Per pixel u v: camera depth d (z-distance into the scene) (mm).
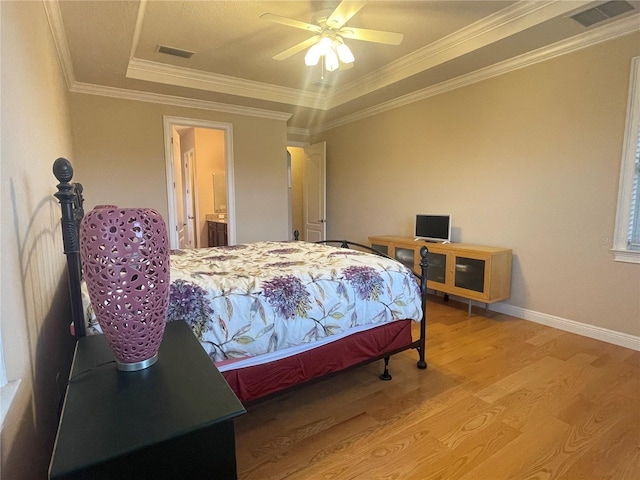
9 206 982
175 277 1810
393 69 3844
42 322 1343
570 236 3010
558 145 3037
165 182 4402
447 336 2988
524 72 3232
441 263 3732
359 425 1832
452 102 3898
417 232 4105
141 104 4188
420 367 2434
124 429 730
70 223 1282
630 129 2615
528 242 3312
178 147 5008
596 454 1600
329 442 1705
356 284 2064
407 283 2295
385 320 2172
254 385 1741
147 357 976
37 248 1371
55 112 2443
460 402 2023
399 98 4453
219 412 787
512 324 3258
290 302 1809
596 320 2891
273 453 1634
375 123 4961
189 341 1163
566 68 2945
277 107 4840
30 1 1588
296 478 1486
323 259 2445
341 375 2355
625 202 2674
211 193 6613
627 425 1793
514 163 3367
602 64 2734
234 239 4969
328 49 2650
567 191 3004
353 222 5535
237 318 1663
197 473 759
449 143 3965
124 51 2951
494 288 3303
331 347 2002
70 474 625
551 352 2652
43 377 1266
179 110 4430
